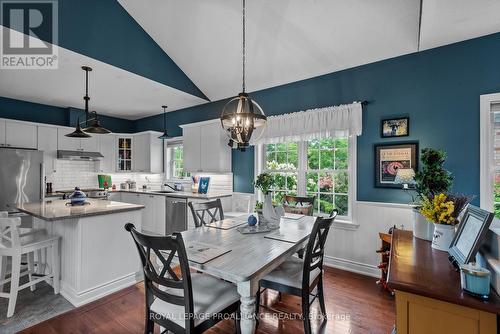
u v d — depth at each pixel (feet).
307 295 5.84
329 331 6.49
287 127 11.87
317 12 8.99
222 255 5.33
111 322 6.92
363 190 10.27
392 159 9.61
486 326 3.19
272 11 9.39
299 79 11.97
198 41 11.58
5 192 12.50
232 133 6.73
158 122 19.04
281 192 12.84
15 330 6.55
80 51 9.54
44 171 14.60
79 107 16.89
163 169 18.74
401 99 9.55
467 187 8.31
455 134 8.55
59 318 7.07
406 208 9.20
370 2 8.25
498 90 7.94
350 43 9.71
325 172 11.55
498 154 8.04
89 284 7.99
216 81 13.74
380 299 8.05
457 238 4.59
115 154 18.98
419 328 3.60
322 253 6.53
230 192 14.67
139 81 12.21
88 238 8.00
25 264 9.57
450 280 3.77
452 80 8.64
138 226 9.46
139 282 9.30
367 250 10.00
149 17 11.07
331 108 10.66
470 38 8.34
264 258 5.16
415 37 8.79
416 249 5.12
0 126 13.75
